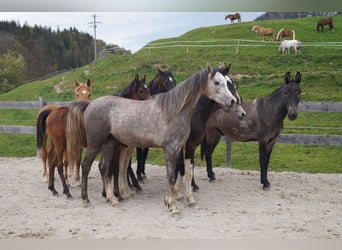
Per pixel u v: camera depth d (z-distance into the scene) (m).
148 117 5.10
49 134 5.93
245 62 19.50
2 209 5.33
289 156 10.04
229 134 6.71
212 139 6.94
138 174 7.04
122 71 20.61
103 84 19.88
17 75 30.06
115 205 5.46
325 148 10.62
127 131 5.17
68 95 19.94
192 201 5.48
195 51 21.88
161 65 20.36
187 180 5.53
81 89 7.43
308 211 5.21
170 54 21.89
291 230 4.44
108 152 5.48
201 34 28.41
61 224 4.68
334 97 13.79
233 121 6.54
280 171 8.45
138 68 20.33
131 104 5.28
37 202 5.70
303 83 15.75
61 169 5.94
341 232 4.38
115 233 4.35
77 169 6.67
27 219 4.89
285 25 26.80
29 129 9.91
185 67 19.64
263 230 4.44
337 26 25.31
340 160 9.60
